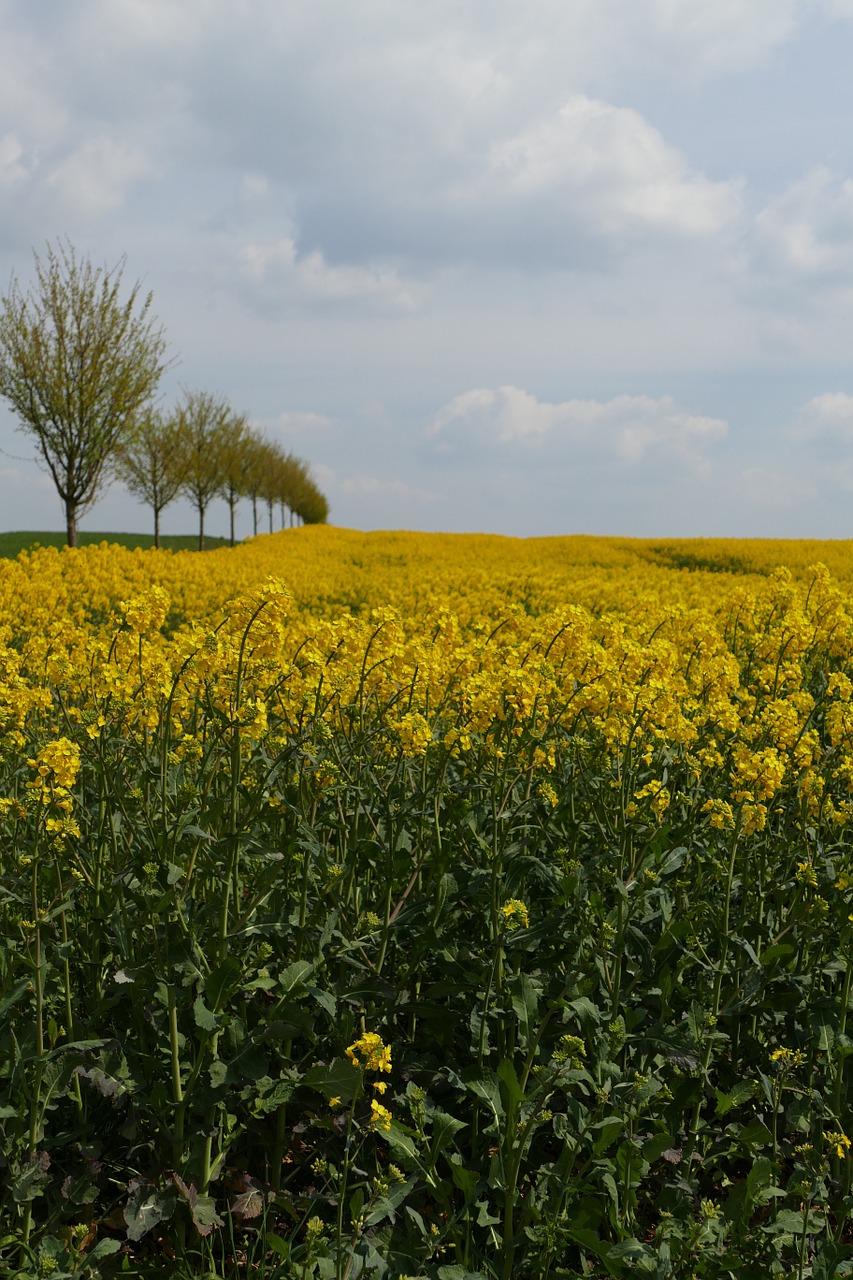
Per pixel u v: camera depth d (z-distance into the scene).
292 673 4.02
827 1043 3.38
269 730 3.92
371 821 3.95
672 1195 2.98
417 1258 2.84
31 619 10.42
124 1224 3.15
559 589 17.50
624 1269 2.62
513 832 4.03
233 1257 2.94
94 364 22.52
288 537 42.91
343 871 3.67
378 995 3.48
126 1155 3.19
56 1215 2.98
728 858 3.99
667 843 3.91
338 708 4.40
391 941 3.78
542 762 4.16
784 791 4.49
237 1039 3.19
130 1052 3.24
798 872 3.88
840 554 32.41
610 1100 3.05
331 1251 2.76
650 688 4.34
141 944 3.49
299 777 4.08
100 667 4.54
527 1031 3.17
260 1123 3.35
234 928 3.38
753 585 19.50
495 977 3.51
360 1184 2.79
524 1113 2.98
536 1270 2.72
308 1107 3.41
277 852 3.54
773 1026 3.86
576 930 3.64
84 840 3.94
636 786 4.38
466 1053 3.62
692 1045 3.25
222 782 4.45
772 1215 3.17
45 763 3.07
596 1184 3.02
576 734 4.77
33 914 3.18
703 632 5.99
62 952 3.13
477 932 3.97
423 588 17.80
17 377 22.53
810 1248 3.12
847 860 4.11
